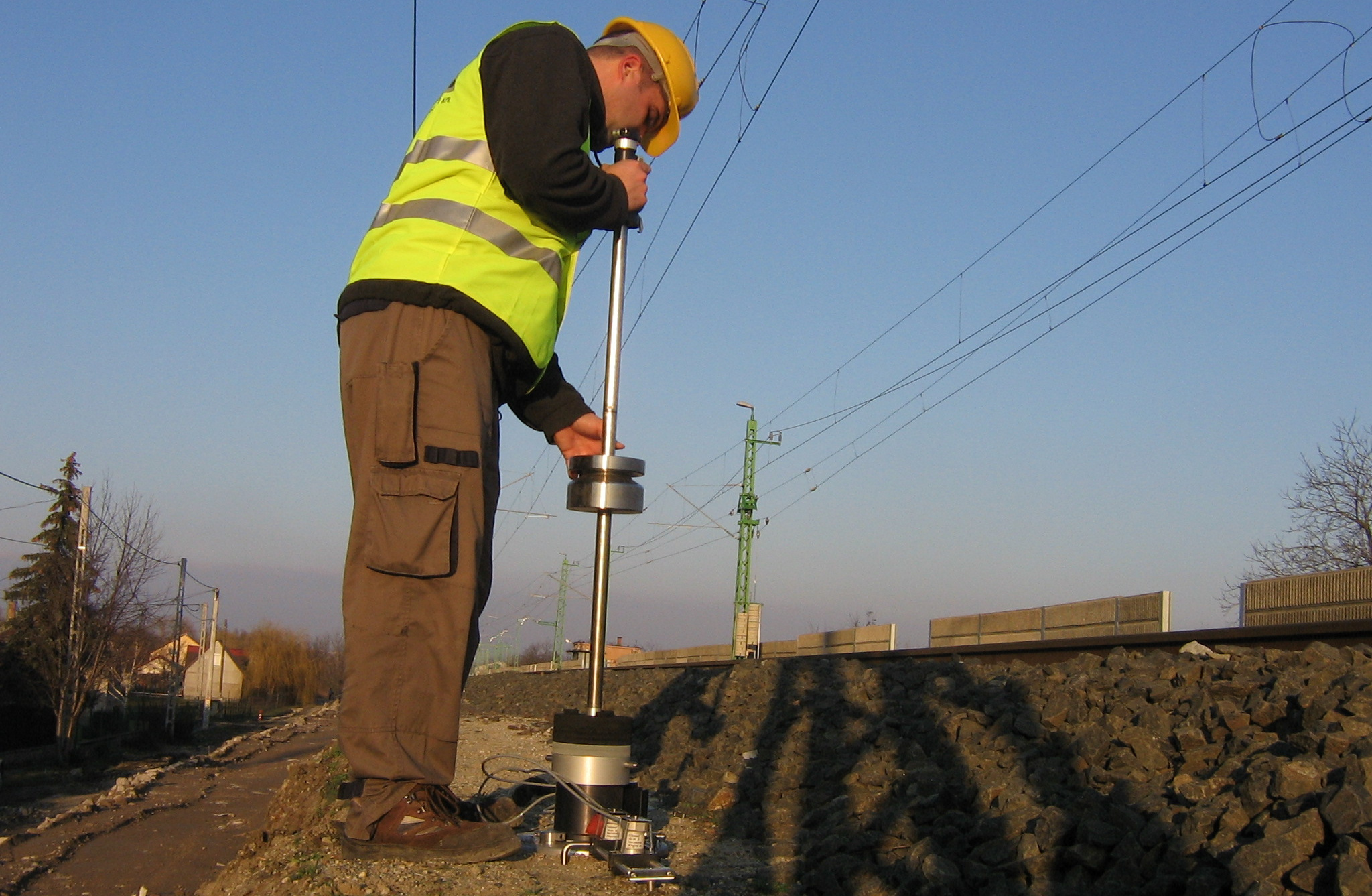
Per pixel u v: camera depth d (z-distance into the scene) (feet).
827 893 11.79
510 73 9.00
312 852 10.82
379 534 8.86
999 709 18.94
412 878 9.10
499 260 9.32
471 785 20.43
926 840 12.19
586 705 10.94
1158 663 20.59
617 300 10.57
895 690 26.86
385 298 9.17
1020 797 13.24
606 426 10.53
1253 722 14.56
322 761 23.26
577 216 9.40
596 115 9.87
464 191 9.33
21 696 92.32
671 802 19.66
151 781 62.69
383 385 8.96
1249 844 9.75
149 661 122.93
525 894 8.95
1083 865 10.81
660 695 46.83
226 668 265.34
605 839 10.38
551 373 11.11
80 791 67.36
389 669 9.04
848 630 82.07
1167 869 10.23
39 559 114.11
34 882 29.66
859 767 17.90
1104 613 49.42
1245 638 25.25
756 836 15.64
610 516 10.91
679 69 10.54
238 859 16.69
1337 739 11.63
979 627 63.16
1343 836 8.86
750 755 22.30
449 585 9.03
